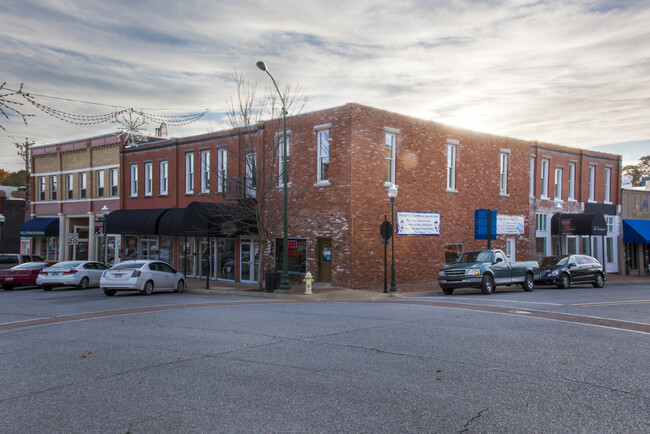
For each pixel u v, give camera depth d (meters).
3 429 5.11
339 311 13.92
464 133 27.28
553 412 5.48
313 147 23.44
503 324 11.21
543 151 32.28
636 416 5.37
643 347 8.78
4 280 25.03
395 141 23.88
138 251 33.06
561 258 24.78
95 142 35.44
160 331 10.72
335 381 6.67
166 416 5.43
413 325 11.11
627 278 33.84
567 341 9.27
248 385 6.52
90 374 7.20
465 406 5.67
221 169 27.72
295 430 4.99
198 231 23.70
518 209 30.38
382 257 23.16
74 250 37.12
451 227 26.44
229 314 13.45
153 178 31.84
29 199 41.94
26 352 8.78
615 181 37.25
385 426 5.07
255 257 26.31
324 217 22.83
